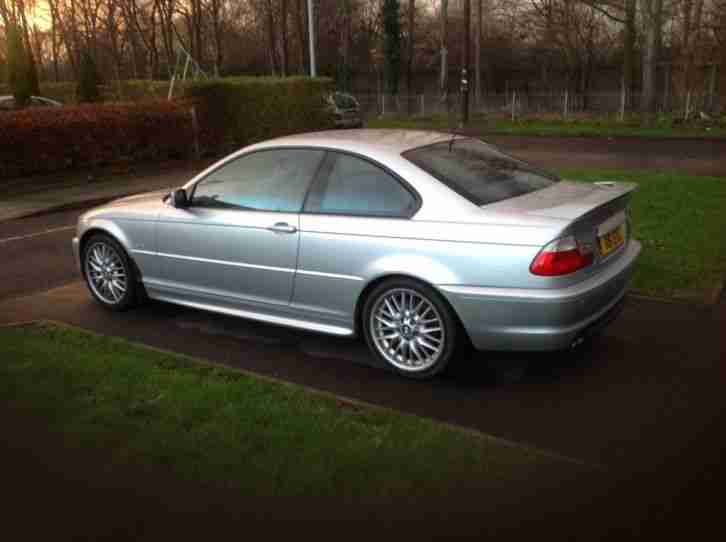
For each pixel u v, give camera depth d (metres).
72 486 3.32
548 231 4.04
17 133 13.88
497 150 5.33
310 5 27.91
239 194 5.22
